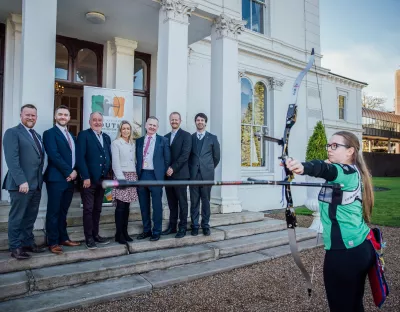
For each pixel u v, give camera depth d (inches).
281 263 199.0
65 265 160.7
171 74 236.4
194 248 197.9
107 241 185.3
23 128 154.9
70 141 171.8
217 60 276.8
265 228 246.7
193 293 153.3
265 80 444.8
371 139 1411.2
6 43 249.4
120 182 63.8
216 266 183.9
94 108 233.3
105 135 188.1
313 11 513.7
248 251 213.3
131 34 293.0
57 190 161.2
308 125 499.2
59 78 293.4
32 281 140.9
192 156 211.9
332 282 88.7
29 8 184.1
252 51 412.5
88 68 307.3
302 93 491.2
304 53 495.8
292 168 83.7
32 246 161.9
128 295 147.1
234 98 278.8
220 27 272.4
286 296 152.0
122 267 163.2
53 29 191.2
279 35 457.7
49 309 128.7
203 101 358.9
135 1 236.1
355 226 88.0
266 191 417.7
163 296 149.3
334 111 579.2
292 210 102.3
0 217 194.1
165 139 199.2
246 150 422.3
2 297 133.6
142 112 338.3
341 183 89.2
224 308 138.7
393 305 145.0
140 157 193.6
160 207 193.8
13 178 146.3
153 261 172.9
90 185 169.5
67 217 196.9
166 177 201.8
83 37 297.3
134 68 333.4
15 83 248.8
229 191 273.7
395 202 479.8
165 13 239.0
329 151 101.3
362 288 88.5
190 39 314.0
